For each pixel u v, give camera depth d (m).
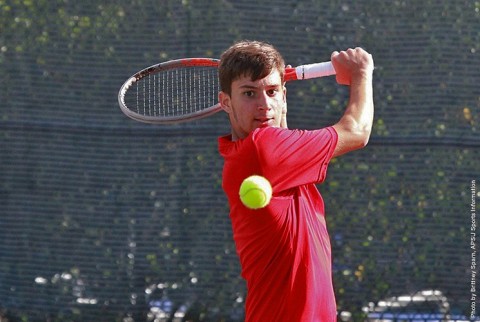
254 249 7.15
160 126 15.05
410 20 14.98
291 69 8.27
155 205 15.07
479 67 14.85
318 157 7.10
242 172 7.07
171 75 14.90
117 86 15.11
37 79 15.13
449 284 14.81
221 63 7.45
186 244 15.01
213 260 14.97
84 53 15.13
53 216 15.13
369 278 14.89
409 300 14.85
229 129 14.91
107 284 15.07
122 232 15.08
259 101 7.24
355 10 15.07
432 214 14.81
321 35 15.05
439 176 14.83
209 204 14.98
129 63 15.13
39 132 15.15
